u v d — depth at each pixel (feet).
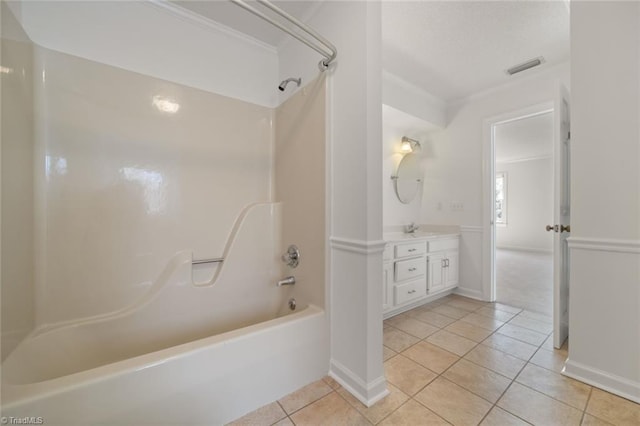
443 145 10.43
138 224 5.16
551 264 15.51
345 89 4.64
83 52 4.69
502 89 8.90
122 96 5.04
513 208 21.72
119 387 3.02
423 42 6.64
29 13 4.24
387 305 7.49
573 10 4.80
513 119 8.70
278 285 6.00
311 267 5.38
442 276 9.13
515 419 3.83
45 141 4.31
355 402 4.20
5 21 3.54
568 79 7.55
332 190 4.93
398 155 10.35
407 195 10.62
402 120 9.43
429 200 10.87
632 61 4.22
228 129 6.31
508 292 10.23
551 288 10.75
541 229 20.27
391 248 7.57
